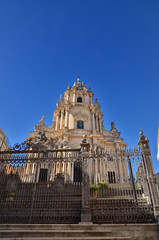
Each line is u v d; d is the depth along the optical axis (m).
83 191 9.39
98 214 8.93
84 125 37.88
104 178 16.30
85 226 8.00
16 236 7.45
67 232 7.50
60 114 39.72
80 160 10.66
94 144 33.56
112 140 37.09
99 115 41.59
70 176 12.01
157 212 8.43
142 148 10.28
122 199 9.88
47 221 9.10
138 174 10.88
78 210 9.55
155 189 9.08
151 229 7.86
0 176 10.77
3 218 9.34
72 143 33.84
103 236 7.55
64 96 46.31
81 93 44.84
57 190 10.55
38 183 10.93
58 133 35.53
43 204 10.03
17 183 10.45
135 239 7.63
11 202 9.82
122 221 8.73
